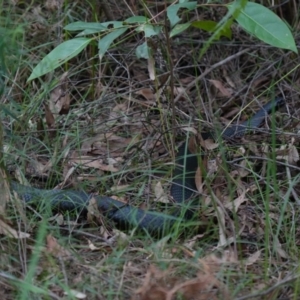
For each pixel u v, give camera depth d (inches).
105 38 294.0
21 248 259.3
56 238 271.7
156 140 338.0
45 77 393.7
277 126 369.1
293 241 272.2
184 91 372.8
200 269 231.1
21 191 292.4
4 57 261.9
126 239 265.1
